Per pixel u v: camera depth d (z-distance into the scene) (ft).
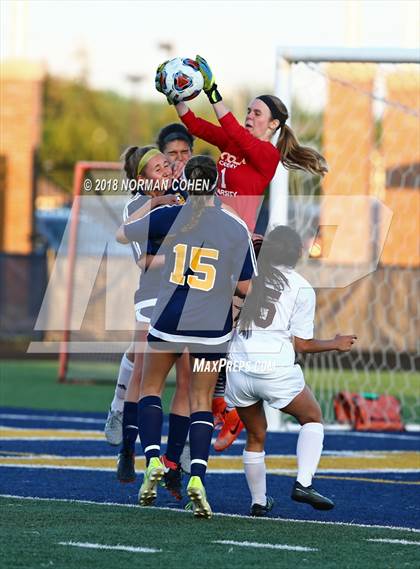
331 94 137.08
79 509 51.65
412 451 81.15
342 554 42.86
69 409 106.63
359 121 140.56
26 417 97.91
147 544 43.62
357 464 72.84
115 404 61.77
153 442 50.85
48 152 321.52
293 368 51.65
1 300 188.14
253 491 52.31
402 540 46.24
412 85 114.01
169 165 56.13
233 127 57.11
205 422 50.75
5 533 44.93
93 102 329.93
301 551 43.19
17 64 265.13
